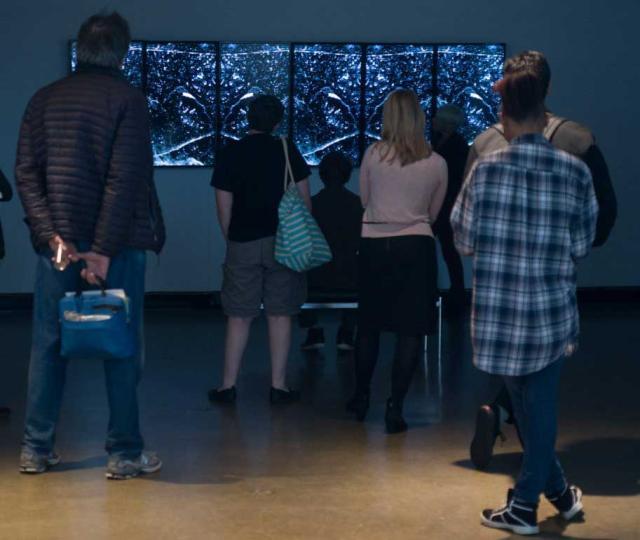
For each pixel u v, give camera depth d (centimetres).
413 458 575
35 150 520
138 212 516
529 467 459
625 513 491
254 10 1059
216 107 1058
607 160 1102
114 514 484
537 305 437
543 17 1087
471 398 713
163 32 1052
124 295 506
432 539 457
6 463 558
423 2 1074
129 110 507
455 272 1025
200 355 841
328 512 489
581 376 773
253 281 682
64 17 1043
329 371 794
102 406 676
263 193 670
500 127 523
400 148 612
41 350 532
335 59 1066
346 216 806
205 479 535
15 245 1052
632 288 1118
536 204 436
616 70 1097
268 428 633
